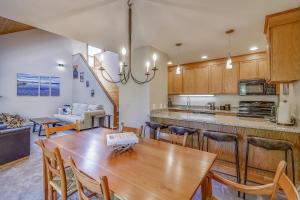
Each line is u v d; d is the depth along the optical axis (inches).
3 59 221.0
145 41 120.8
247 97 174.1
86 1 70.9
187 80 200.7
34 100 250.4
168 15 83.4
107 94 249.9
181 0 70.1
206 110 184.9
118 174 46.2
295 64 75.4
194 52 150.5
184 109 195.8
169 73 217.0
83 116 217.2
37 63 253.4
